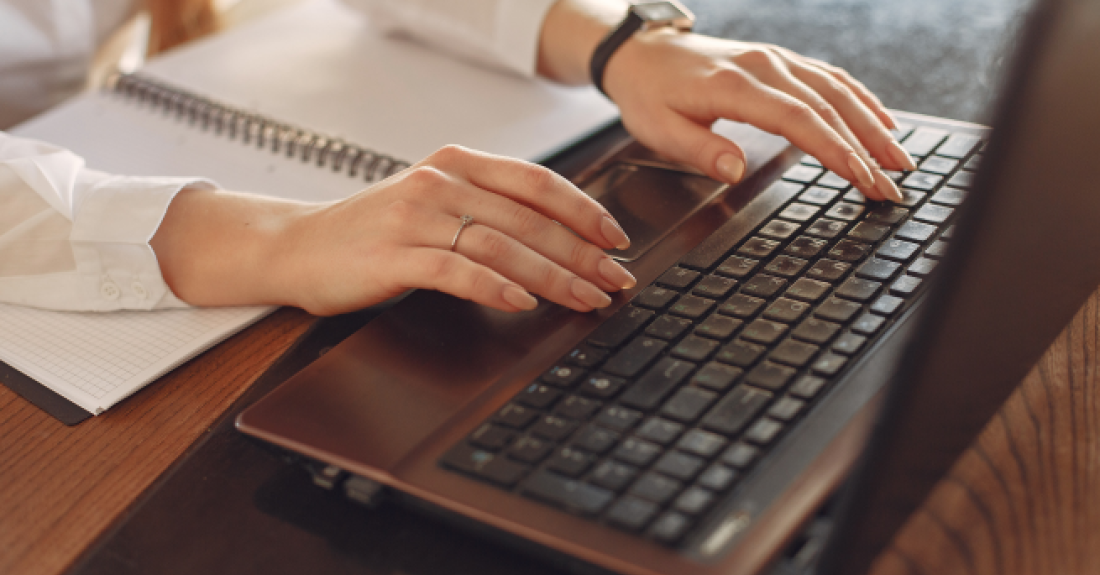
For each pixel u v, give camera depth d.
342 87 0.84
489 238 0.50
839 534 0.31
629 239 0.55
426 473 0.38
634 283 0.50
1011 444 0.38
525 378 0.43
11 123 1.02
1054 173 0.32
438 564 0.37
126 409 0.48
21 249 0.57
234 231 0.56
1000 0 0.95
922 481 0.34
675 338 0.45
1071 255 0.40
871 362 0.41
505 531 0.36
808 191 0.58
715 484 0.35
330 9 1.02
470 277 0.48
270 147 0.75
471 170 0.54
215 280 0.55
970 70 0.81
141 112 0.82
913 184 0.58
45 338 0.54
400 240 0.51
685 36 0.75
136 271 0.56
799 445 0.36
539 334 0.47
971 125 0.65
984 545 0.33
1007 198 0.29
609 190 0.62
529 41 0.84
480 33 0.86
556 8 0.83
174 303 0.56
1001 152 0.27
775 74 0.66
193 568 0.37
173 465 0.44
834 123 0.61
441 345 0.47
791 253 0.51
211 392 0.49
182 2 1.06
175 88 0.84
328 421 0.42
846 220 0.54
